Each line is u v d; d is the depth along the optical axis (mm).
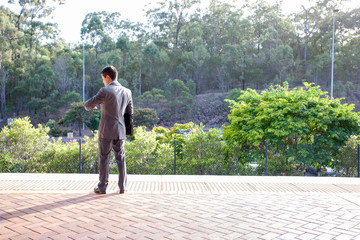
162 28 75750
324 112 9617
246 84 63312
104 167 4242
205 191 4562
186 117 55438
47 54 68188
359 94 57719
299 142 10359
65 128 50312
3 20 61500
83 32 68562
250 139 9578
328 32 64938
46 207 3539
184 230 2844
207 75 64250
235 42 71625
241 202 3941
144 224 2996
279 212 3484
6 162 7297
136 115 38188
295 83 61156
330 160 9500
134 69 64812
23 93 59344
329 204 3885
